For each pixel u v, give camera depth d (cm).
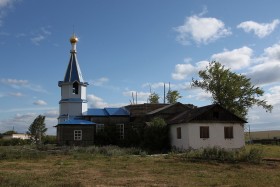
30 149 3891
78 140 4762
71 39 5472
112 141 5022
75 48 5494
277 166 2481
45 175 1895
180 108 5025
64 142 4712
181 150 4075
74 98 5316
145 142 4475
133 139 4862
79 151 3603
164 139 4478
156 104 5444
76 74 5362
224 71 5603
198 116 4050
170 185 1622
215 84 5609
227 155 2825
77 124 4781
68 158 3030
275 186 1634
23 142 6350
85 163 2586
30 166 2388
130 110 5319
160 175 1966
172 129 4447
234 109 5512
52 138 6344
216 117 4134
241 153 2814
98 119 5191
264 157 3152
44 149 3947
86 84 5441
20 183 1562
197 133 4012
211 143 4047
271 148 4603
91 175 1931
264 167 2433
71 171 2105
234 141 4150
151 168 2297
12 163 2602
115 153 3431
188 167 2361
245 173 2097
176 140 4309
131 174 1991
